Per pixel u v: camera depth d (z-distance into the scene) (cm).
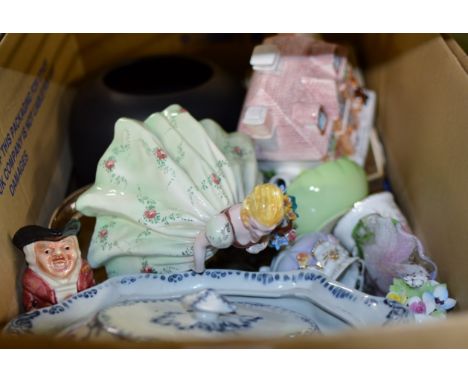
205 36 108
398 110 82
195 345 39
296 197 68
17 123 67
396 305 51
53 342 40
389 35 87
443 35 64
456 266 57
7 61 66
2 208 57
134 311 49
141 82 93
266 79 74
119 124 62
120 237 60
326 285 54
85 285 57
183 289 56
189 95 81
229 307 46
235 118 84
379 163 87
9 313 55
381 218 64
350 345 37
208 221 54
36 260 56
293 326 48
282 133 74
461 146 56
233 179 60
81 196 60
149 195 59
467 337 35
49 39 86
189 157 60
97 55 105
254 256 67
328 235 65
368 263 65
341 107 81
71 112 84
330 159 77
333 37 112
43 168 75
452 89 58
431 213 65
